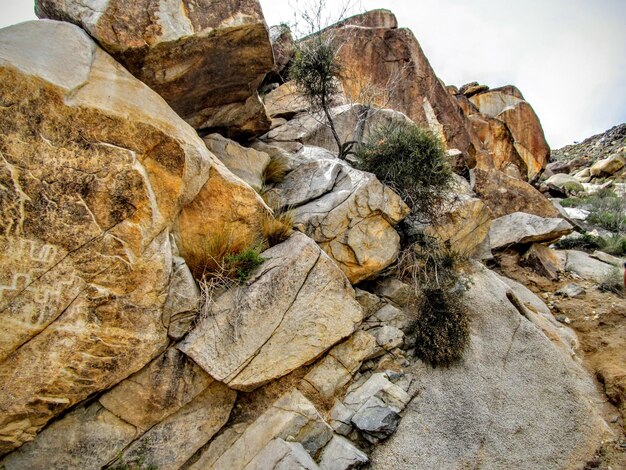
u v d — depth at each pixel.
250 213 3.54
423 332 4.15
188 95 3.78
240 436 3.07
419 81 10.05
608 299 5.86
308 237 3.77
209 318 3.03
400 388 3.70
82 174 2.46
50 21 2.64
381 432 3.27
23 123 2.27
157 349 2.84
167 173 2.81
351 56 9.77
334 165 4.90
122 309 2.65
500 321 4.61
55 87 2.36
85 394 2.61
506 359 4.18
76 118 2.44
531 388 3.89
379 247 4.47
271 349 3.23
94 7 2.86
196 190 3.19
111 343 2.62
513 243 7.11
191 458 2.94
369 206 4.45
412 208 5.17
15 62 2.23
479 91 16.47
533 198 8.48
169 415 2.91
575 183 14.91
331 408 3.51
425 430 3.42
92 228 2.50
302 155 5.71
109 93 2.67
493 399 3.75
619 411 3.87
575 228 9.16
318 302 3.57
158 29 3.03
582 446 3.42
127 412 2.77
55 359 2.44
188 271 3.08
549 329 4.96
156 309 2.81
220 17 3.31
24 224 2.29
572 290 6.20
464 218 5.89
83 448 2.59
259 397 3.32
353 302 3.86
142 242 2.69
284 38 7.64
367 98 7.56
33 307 2.35
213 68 3.64
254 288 3.23
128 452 2.71
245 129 5.04
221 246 3.32
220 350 2.99
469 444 3.36
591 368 4.62
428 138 5.18
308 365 3.61
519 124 14.89
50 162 2.36
